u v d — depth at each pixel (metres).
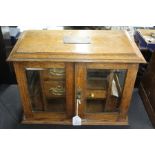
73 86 0.99
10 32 1.40
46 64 0.91
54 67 0.92
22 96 1.03
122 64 0.91
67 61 0.88
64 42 0.98
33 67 0.92
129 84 0.98
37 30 1.09
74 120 1.07
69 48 0.94
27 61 0.89
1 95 1.37
